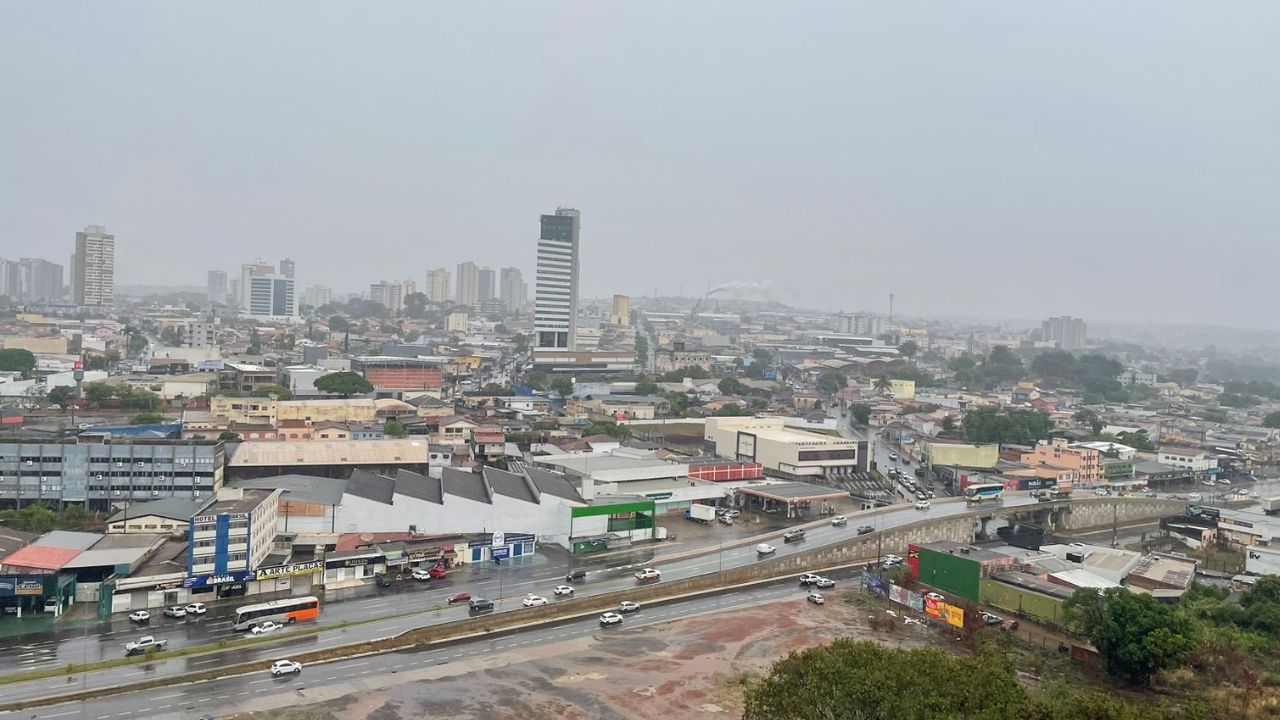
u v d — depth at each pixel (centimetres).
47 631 11869
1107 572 16288
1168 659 11512
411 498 16500
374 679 10969
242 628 12112
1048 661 12612
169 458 17850
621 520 17900
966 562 14988
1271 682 11500
